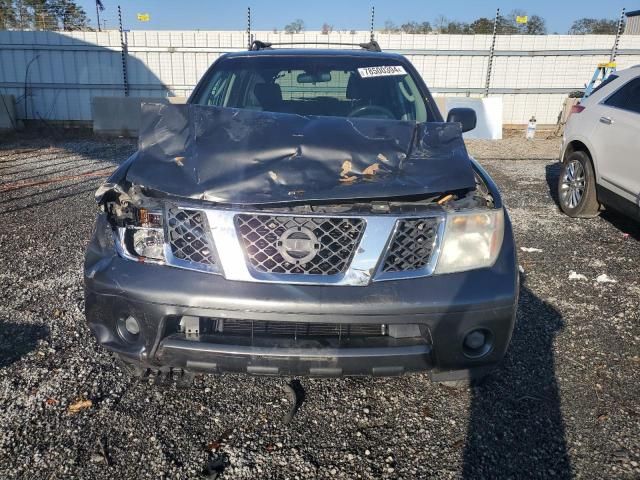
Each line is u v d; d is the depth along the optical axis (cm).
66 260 447
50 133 1466
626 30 1766
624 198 522
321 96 358
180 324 223
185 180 237
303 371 218
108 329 235
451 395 271
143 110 294
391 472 220
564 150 640
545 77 1638
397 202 231
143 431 240
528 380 285
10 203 643
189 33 1633
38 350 303
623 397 271
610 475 218
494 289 224
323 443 236
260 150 251
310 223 219
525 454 230
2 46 1617
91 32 1620
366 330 222
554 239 538
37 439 232
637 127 505
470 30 1881
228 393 269
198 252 223
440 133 279
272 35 1638
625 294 401
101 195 241
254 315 214
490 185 259
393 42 1631
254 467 221
